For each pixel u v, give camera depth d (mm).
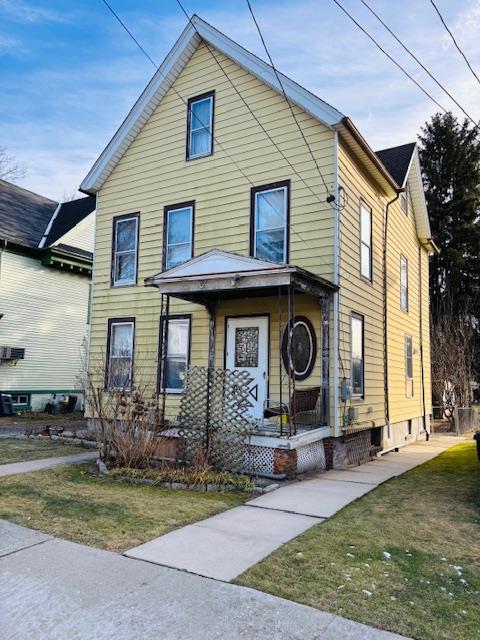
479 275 28672
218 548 4609
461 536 5207
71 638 3066
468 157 29766
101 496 6355
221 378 8242
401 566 4305
